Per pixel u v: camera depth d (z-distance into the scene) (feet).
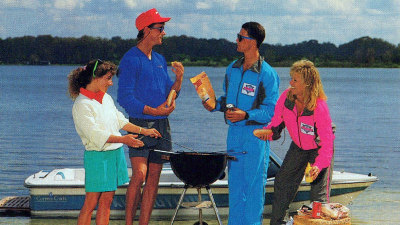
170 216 22.61
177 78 18.15
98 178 15.94
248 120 17.31
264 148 17.69
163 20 17.90
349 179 23.90
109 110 16.30
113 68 16.17
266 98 17.42
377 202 27.63
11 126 78.79
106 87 16.28
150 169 17.97
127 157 47.44
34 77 416.67
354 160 47.83
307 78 16.62
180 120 89.15
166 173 25.30
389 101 149.79
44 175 23.89
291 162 17.67
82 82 15.99
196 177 16.46
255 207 17.66
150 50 18.20
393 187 32.63
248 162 17.49
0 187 32.83
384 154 51.65
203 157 16.30
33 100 146.10
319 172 16.90
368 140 63.46
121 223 22.25
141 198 18.72
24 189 32.24
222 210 22.62
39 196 22.47
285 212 17.92
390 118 96.99
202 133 71.15
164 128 18.07
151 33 17.83
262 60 17.60
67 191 22.43
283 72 609.01
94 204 16.22
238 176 17.63
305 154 17.52
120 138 15.75
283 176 17.81
